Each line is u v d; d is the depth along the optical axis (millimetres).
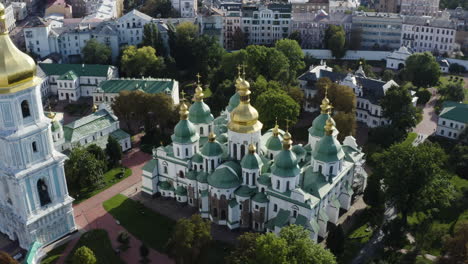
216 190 123938
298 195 114062
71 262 113812
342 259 115812
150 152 170750
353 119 165500
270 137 134000
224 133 144500
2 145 106750
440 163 127125
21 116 105250
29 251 105125
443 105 192375
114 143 157250
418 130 189500
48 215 116500
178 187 137875
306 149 137750
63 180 118188
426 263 112125
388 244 118812
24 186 109000
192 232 103500
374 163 158625
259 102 171500
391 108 177500
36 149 110500
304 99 198000
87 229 127375
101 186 147750
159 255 117812
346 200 133125
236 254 101125
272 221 120688
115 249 119500
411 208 126000
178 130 132375
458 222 126562
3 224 122938
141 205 137625
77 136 160250
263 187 121188
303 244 95000
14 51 101250
